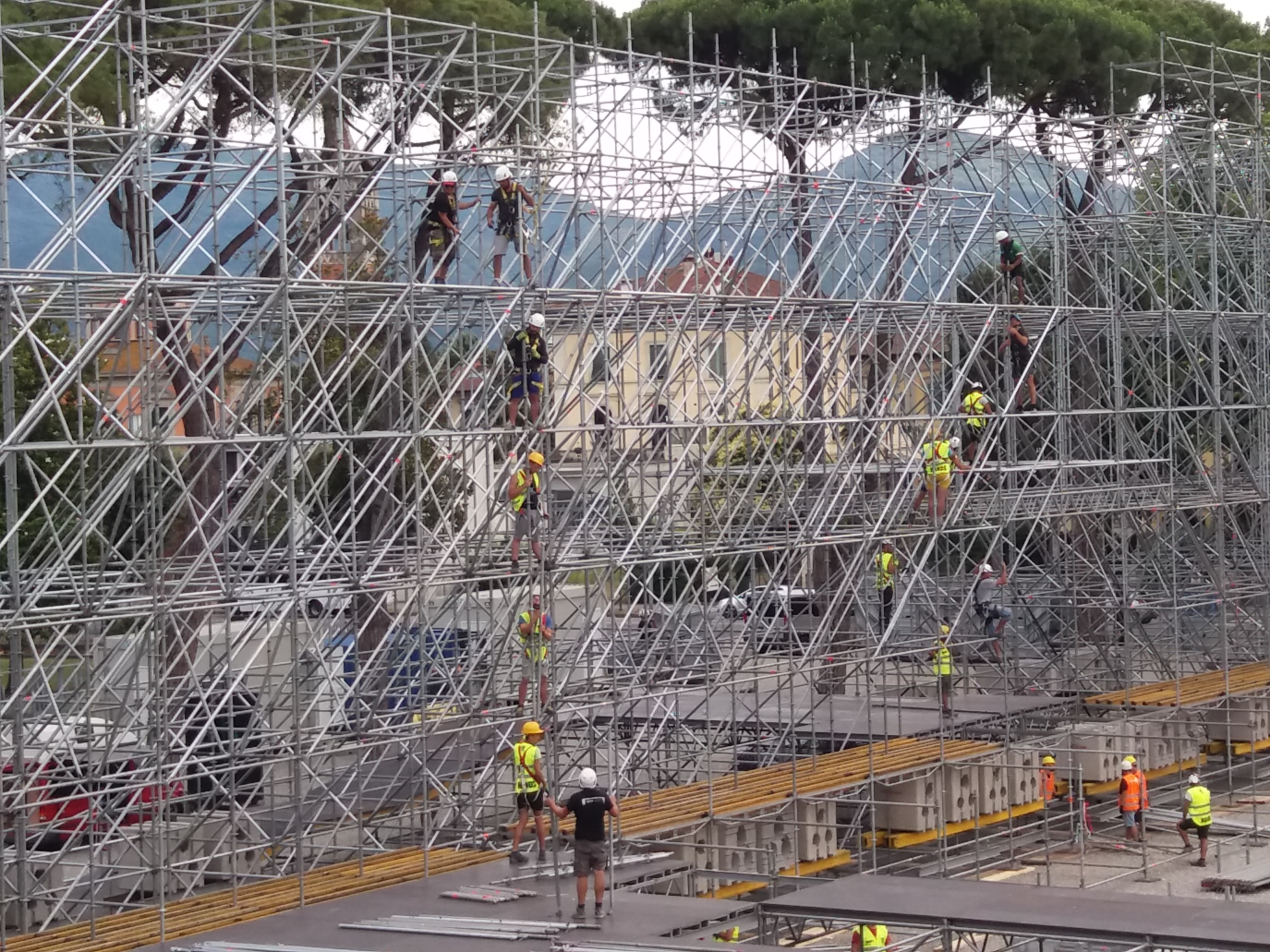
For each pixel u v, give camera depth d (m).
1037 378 48.72
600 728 36.59
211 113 29.78
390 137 32.94
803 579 43.47
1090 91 56.56
